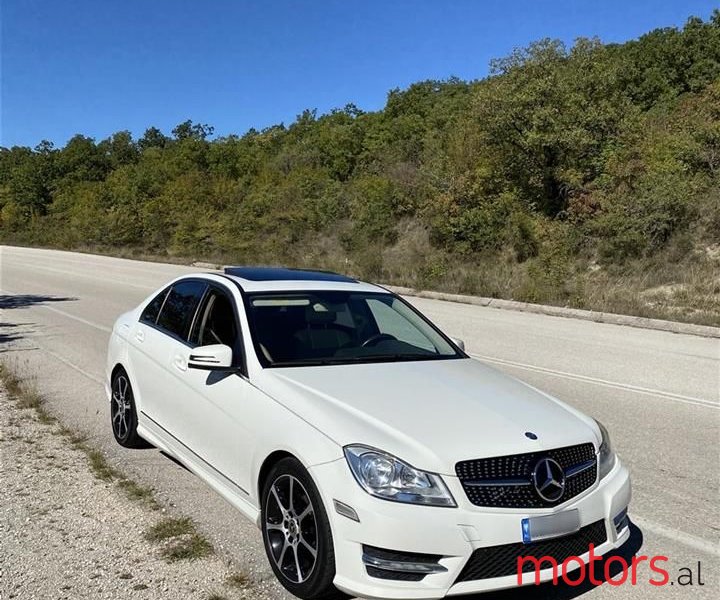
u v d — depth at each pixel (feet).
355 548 10.68
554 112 74.49
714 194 63.00
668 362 34.94
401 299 18.60
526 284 60.08
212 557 13.12
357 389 13.10
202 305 17.07
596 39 79.30
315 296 16.84
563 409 13.50
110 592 11.68
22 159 271.49
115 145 272.92
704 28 124.47
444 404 12.64
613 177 70.49
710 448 20.93
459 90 178.60
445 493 10.66
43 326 42.42
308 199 113.80
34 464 17.85
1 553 12.97
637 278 58.80
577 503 11.53
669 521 15.53
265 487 12.72
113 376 20.62
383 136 147.95
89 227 155.33
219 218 129.18
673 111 89.61
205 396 15.06
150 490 16.35
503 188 79.97
